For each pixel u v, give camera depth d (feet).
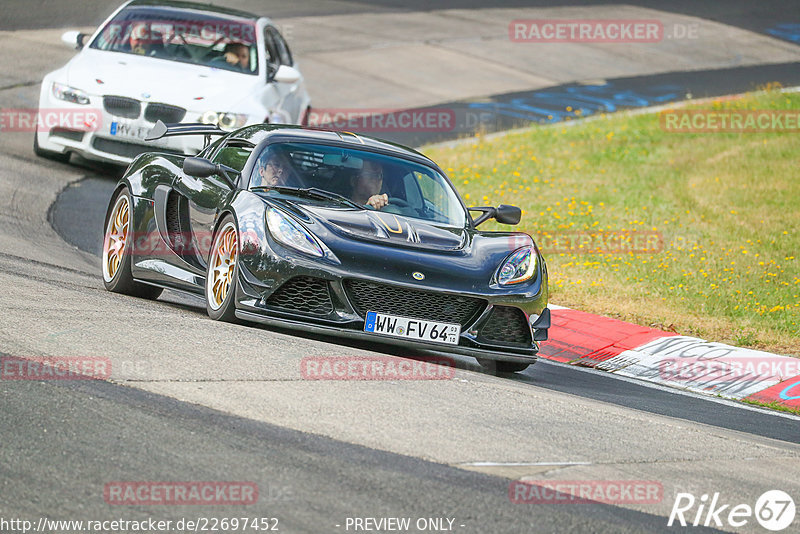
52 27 270.67
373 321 77.20
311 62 271.69
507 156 207.21
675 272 136.67
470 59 294.46
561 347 107.14
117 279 94.84
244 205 81.25
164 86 147.74
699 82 288.71
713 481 56.59
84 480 45.78
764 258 146.20
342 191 87.71
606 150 217.15
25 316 71.26
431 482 49.70
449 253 82.17
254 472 48.24
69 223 128.16
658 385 96.22
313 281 77.05
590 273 134.92
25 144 167.43
